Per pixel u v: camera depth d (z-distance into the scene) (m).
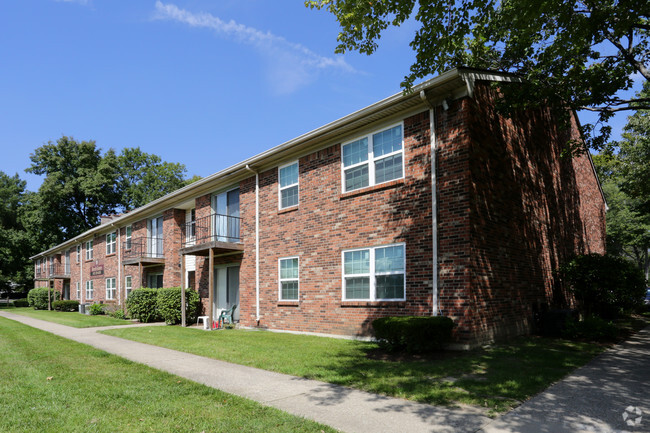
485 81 10.09
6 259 46.12
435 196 9.55
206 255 17.16
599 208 20.31
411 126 10.30
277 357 8.55
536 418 4.73
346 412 5.01
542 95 9.82
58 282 37.53
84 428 4.46
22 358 8.82
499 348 8.82
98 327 16.03
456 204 9.19
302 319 12.56
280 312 13.41
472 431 4.37
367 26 8.18
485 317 9.14
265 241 14.34
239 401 5.44
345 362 7.93
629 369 7.01
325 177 12.32
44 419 4.75
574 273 12.29
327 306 11.79
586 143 11.80
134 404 5.34
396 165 10.59
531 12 7.86
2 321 19.38
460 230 9.04
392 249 10.37
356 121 11.13
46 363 8.23
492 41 11.06
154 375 7.05
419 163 10.02
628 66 10.43
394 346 8.82
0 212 50.59
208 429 4.41
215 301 16.98
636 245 34.31
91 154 47.62
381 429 4.43
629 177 20.73
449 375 6.67
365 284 10.87
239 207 15.92
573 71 10.15
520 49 10.72
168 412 4.99
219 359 8.60
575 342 9.64
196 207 18.27
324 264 12.02
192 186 17.64
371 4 7.71
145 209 21.47
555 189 14.18
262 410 5.06
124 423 4.62
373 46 8.59
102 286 27.09
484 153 9.79
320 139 12.31
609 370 6.94
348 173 11.74
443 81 9.22
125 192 49.16
